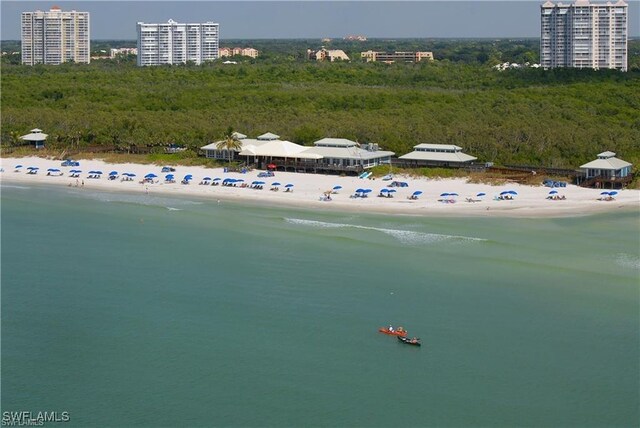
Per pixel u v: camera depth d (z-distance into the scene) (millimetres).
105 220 128000
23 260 104562
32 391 68438
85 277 96875
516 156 161625
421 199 137750
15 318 83688
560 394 66688
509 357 73062
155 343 77000
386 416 63781
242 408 65062
